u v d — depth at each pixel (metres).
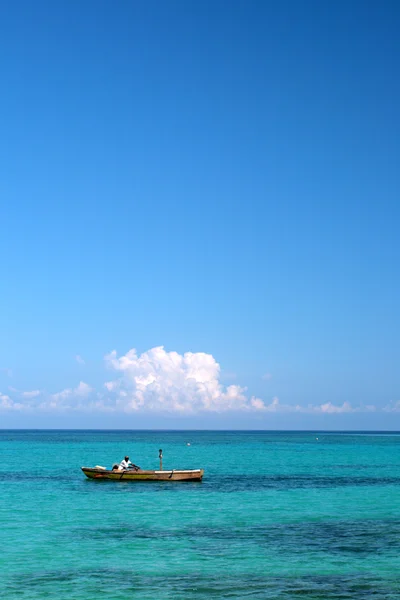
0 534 30.77
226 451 127.31
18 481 56.19
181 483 54.25
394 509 39.06
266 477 61.78
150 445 161.12
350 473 67.69
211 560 25.47
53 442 180.50
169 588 21.67
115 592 21.20
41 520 34.84
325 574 23.45
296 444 177.12
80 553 26.64
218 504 41.22
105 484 53.28
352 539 29.52
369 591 21.42
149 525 33.34
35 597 20.61
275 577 23.05
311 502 42.31
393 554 26.44
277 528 32.41
